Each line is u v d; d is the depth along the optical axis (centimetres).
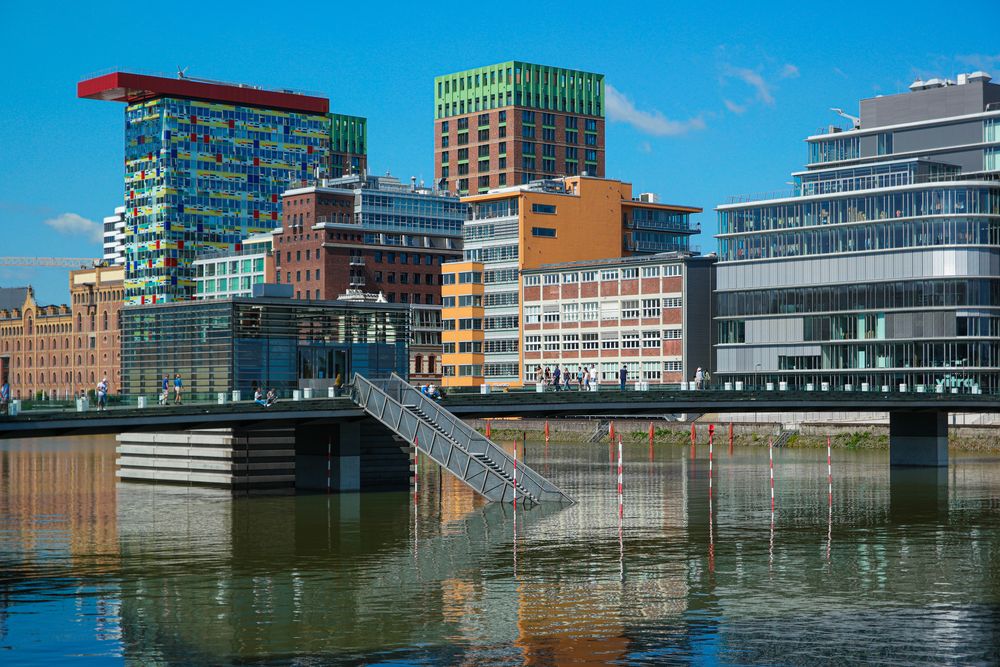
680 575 5734
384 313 9762
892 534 7038
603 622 4784
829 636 4553
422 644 4472
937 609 4991
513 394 9512
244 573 5828
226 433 9350
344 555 6334
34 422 7212
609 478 10844
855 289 17488
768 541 6769
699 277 19162
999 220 16775
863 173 18362
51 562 6125
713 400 10556
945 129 18775
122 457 10525
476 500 8819
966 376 16650
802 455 14338
